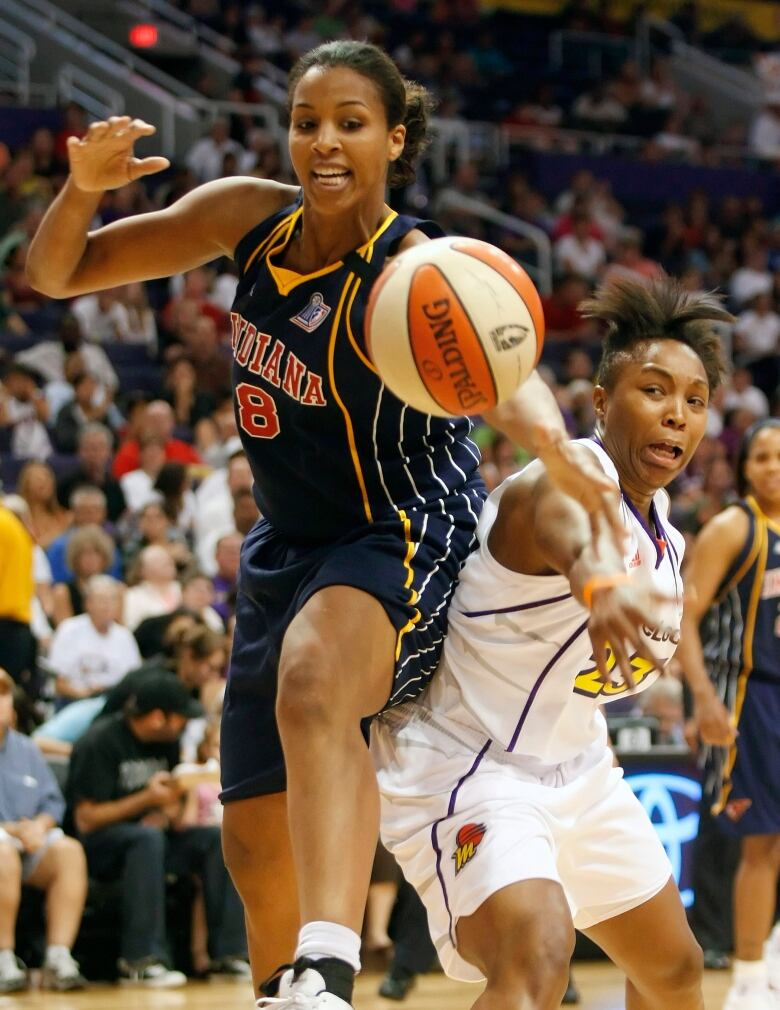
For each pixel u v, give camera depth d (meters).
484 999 2.58
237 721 3.20
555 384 12.11
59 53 16.17
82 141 3.03
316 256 2.96
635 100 19.03
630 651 2.83
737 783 5.55
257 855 3.23
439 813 2.83
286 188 3.16
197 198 3.21
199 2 17.97
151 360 11.88
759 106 20.48
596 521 2.32
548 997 2.54
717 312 2.98
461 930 2.74
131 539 8.85
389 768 2.94
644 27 20.58
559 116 18.27
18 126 14.58
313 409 2.94
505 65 19.27
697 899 6.86
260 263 3.03
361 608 2.81
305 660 2.74
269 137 14.97
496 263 2.58
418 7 19.53
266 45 17.70
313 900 2.55
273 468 3.07
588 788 2.94
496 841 2.71
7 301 11.87
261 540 3.19
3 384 10.29
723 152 18.53
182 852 6.56
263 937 3.31
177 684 6.55
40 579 8.11
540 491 2.61
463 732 2.90
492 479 9.84
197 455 9.99
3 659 6.87
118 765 6.46
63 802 6.48
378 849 6.39
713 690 5.55
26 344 11.37
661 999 3.14
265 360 2.98
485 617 2.86
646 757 6.89
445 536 2.98
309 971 2.45
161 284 13.20
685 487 11.64
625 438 2.91
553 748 2.92
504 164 17.17
